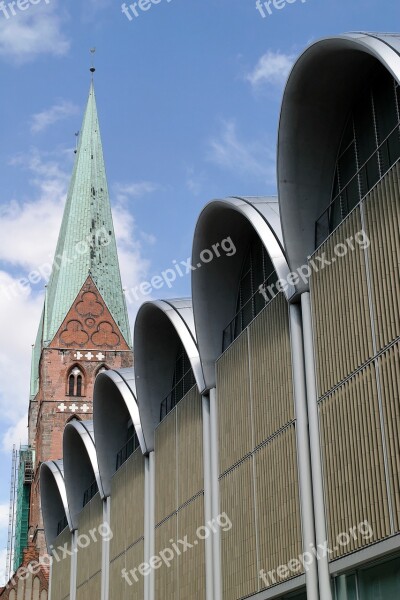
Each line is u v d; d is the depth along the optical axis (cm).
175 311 3831
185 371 4131
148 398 4303
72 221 10388
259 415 3002
